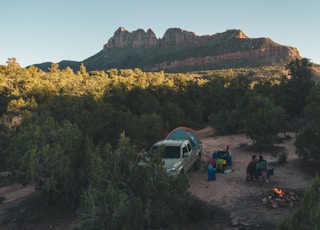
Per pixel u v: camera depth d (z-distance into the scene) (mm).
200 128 44750
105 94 42625
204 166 17500
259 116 20297
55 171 11805
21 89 39656
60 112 23172
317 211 5188
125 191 8664
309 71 43562
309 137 15102
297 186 12539
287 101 42188
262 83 67750
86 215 7633
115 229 7324
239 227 9023
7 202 16703
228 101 57406
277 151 19922
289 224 5711
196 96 55969
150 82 60656
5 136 22266
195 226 9461
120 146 8969
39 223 12312
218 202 11188
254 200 11094
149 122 21547
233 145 24156
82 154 12922
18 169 13758
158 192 8117
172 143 14461
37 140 13328
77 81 49062
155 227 7973
